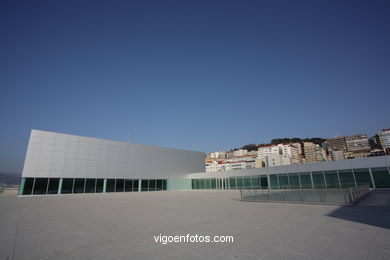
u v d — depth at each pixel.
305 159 185.12
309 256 4.87
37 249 5.77
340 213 10.78
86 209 14.63
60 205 17.48
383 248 5.23
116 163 42.59
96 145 40.25
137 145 46.88
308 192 15.71
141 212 12.87
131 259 4.94
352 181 30.50
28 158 32.31
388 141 173.25
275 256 4.93
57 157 35.19
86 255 5.26
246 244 5.93
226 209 13.73
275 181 37.88
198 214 11.66
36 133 33.69
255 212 12.05
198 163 59.97
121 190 42.50
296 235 6.72
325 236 6.49
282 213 11.42
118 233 7.49
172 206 16.08
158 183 49.28
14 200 23.20
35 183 32.44
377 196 18.91
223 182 46.12
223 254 5.18
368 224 7.96
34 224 9.30
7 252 5.53
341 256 4.81
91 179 38.56
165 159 51.88
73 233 7.56
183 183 54.06
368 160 29.78
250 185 41.19
